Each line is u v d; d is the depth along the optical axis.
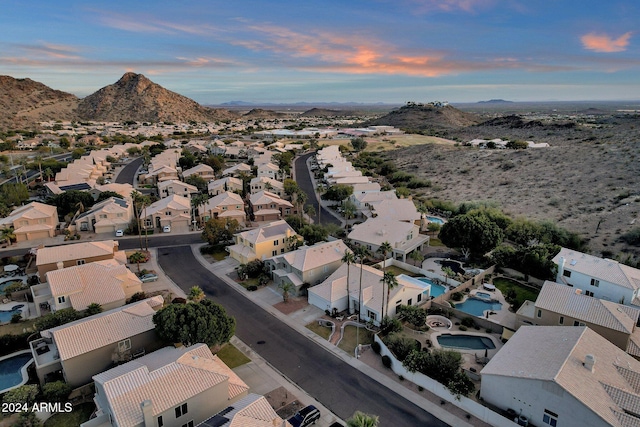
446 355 40.59
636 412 31.11
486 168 137.62
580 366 34.75
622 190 94.88
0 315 53.66
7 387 40.41
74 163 142.12
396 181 140.12
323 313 54.78
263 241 69.25
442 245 80.44
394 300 51.91
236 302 57.78
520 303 57.09
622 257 67.62
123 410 31.14
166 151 176.62
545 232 76.25
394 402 38.31
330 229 83.69
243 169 143.00
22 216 81.69
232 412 31.80
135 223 90.06
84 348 39.94
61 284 50.19
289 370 43.03
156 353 40.12
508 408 35.72
